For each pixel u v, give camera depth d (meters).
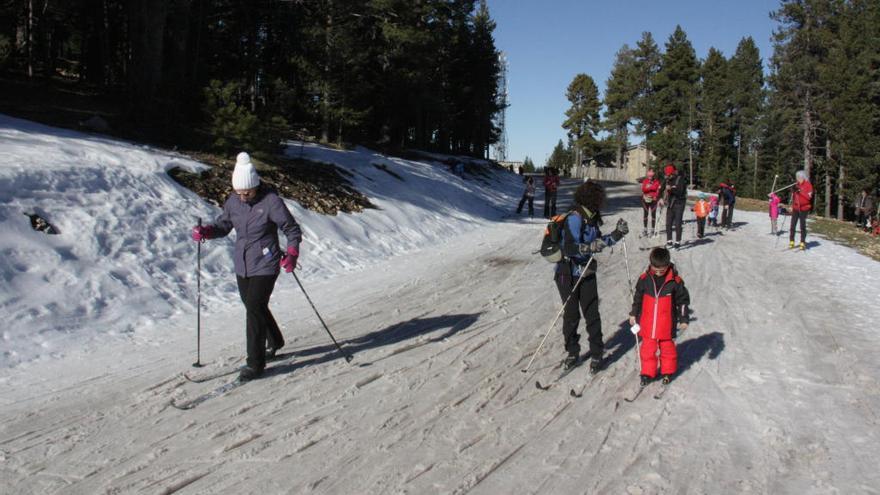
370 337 7.22
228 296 8.83
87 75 28.17
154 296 8.00
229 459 4.15
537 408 5.19
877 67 45.31
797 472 4.12
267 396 5.29
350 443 4.44
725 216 19.95
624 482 3.97
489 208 24.09
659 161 68.31
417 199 19.11
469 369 6.17
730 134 68.50
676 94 71.31
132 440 4.40
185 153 14.06
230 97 15.70
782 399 5.43
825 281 10.94
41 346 6.26
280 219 5.56
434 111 42.12
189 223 10.08
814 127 50.38
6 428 4.54
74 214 8.52
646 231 17.12
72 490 3.71
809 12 50.59
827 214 50.41
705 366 6.34
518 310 8.79
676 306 5.77
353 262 12.04
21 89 20.31
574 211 6.09
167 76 19.00
